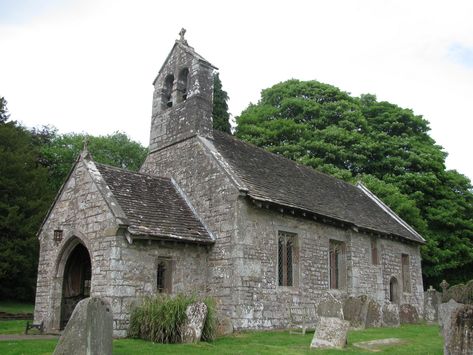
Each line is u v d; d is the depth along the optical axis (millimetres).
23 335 13625
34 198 28484
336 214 18875
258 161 19016
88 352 7840
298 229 17094
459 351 7973
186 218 15625
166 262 14383
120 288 12828
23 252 26562
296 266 16797
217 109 33250
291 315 15828
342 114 36250
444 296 15797
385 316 17188
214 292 14867
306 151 33281
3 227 25922
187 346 10594
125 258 13133
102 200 13797
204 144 16812
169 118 18703
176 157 17797
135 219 13773
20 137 30438
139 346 10500
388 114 37750
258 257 15164
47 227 16172
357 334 14008
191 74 18266
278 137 34406
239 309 14148
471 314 7977
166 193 16531
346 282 19156
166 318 11461
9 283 27047
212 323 11984
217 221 15383
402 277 23609
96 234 13742
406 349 11180
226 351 10023
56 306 14984
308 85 38438
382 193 29125
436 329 16781
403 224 25953
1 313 20922
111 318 8367
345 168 34531
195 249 15062
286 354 9969
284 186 18062
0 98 32156
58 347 7953
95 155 41281
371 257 20984
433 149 36094
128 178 15906
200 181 16406
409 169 35031
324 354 10070
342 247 19547
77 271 16047
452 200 34438
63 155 38438
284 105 36562
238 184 14977
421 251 29875
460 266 33906
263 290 15086
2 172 27281
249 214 15219
